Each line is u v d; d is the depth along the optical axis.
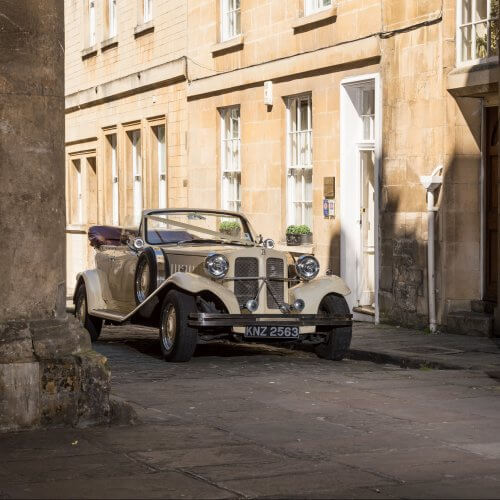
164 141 28.61
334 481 7.54
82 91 34.12
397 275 18.28
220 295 14.35
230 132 24.61
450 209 17.05
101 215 33.16
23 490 7.32
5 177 9.24
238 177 24.25
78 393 9.29
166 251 15.95
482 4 16.70
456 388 11.59
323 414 10.05
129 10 30.00
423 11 17.56
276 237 22.20
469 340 16.20
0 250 9.24
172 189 27.41
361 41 19.09
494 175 16.88
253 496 7.16
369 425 9.52
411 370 13.41
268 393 11.27
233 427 9.41
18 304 9.29
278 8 21.95
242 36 23.34
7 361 9.09
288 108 22.03
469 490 7.32
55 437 8.92
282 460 8.16
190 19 25.95
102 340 18.22
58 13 9.55
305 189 21.53
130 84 29.83
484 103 16.94
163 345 14.65
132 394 11.23
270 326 14.32
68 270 37.03
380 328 18.08
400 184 18.19
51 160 9.45
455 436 9.05
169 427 9.38
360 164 19.98
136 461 8.13
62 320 9.47
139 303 15.82
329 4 20.58
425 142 17.55
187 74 26.12
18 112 9.28
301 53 21.14
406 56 18.02
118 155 31.45
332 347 14.84
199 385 11.88
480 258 17.06
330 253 20.27
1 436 8.95
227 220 17.14
